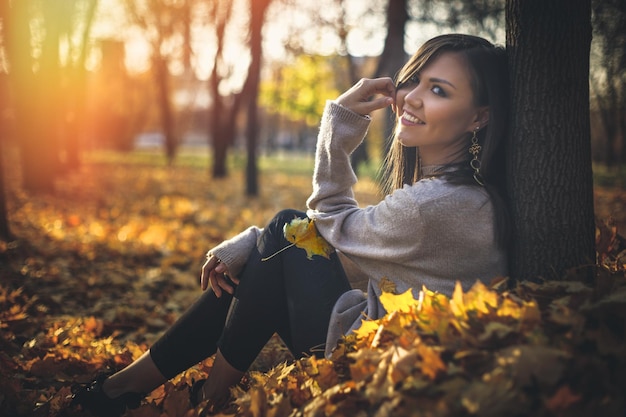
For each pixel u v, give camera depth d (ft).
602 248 8.18
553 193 6.86
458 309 5.57
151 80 118.83
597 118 62.54
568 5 6.81
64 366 9.73
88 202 37.09
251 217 34.47
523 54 6.92
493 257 6.64
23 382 9.22
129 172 68.23
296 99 85.46
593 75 37.24
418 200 6.31
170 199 40.93
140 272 18.85
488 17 33.58
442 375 4.97
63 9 45.85
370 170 86.38
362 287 7.80
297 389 6.29
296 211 7.57
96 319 13.38
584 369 4.81
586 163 7.01
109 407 7.61
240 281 7.36
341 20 51.47
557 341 5.02
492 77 6.84
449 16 36.09
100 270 18.34
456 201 6.35
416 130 6.96
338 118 7.29
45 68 42.80
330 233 7.02
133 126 144.87
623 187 53.06
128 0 70.64
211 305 7.69
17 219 26.96
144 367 7.64
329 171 7.29
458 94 6.75
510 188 7.08
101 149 154.81
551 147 6.84
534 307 5.27
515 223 7.02
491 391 4.56
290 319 7.18
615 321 5.37
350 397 5.51
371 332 6.20
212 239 25.82
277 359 9.21
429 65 6.90
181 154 137.39
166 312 14.67
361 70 70.33
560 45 6.80
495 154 7.11
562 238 6.84
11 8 36.83
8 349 10.61
